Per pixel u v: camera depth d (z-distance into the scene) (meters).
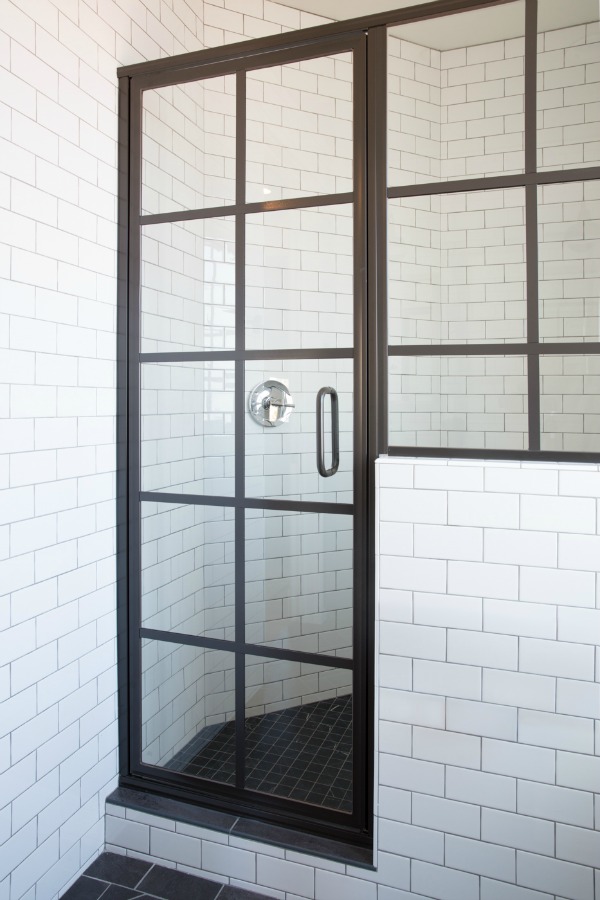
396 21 1.57
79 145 1.67
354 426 1.64
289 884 1.62
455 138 2.25
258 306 1.75
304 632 1.72
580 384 2.39
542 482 1.35
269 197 1.73
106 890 1.66
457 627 1.42
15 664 1.46
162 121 1.83
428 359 2.39
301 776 1.71
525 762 1.38
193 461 1.83
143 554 1.89
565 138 2.17
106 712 1.84
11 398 1.44
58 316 1.60
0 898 1.41
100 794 1.81
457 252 2.37
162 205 1.84
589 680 1.33
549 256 2.33
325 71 1.67
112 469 1.86
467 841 1.43
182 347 1.83
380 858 1.51
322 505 1.69
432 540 1.43
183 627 1.85
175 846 1.75
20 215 1.45
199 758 1.83
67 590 1.65
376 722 1.49
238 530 1.78
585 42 2.04
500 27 1.98
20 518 1.47
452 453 1.52
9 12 1.40
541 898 1.38
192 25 2.35
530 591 1.37
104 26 1.78
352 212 1.65
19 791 1.47
